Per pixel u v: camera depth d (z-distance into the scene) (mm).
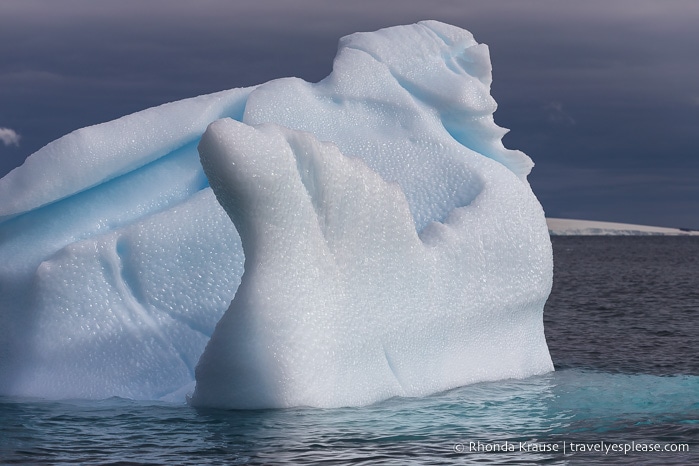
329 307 31812
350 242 33062
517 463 25922
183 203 38281
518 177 43312
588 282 138625
